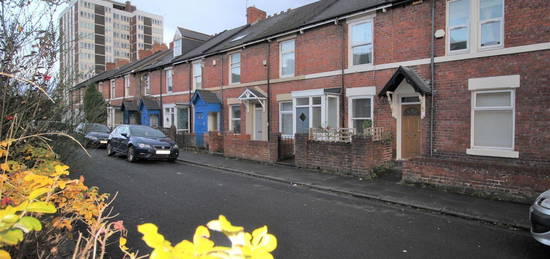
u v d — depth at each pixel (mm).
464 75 9344
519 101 8469
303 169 10797
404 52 10594
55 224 2453
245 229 5172
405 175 8555
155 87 23656
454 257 4266
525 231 5328
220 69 18047
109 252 4176
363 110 11891
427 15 10086
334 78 12484
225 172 10797
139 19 92062
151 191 7754
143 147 12352
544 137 8078
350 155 9742
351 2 13523
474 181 7414
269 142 12094
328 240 4781
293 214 6047
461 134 9414
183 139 17734
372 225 5504
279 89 14688
